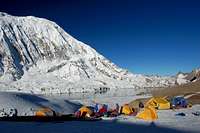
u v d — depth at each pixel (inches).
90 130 1219.9
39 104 3073.3
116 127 1304.1
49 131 1197.1
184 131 1187.3
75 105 3597.4
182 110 2153.1
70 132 1170.6
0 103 2748.5
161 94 4783.5
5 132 1175.6
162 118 1644.9
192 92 4008.4
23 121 1610.5
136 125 1373.0
